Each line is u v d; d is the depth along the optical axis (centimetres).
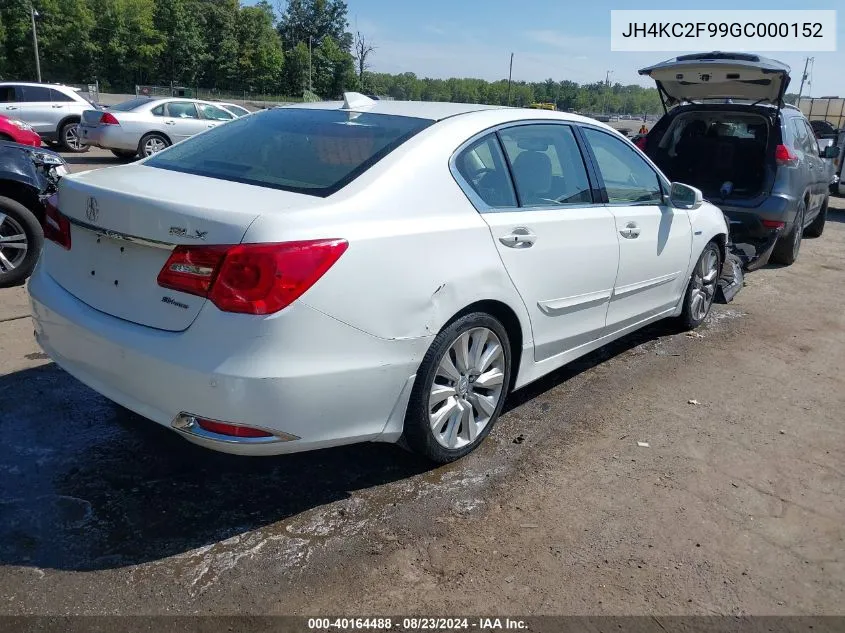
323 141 330
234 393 251
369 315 275
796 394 454
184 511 296
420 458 342
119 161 1541
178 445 346
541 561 276
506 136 360
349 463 339
